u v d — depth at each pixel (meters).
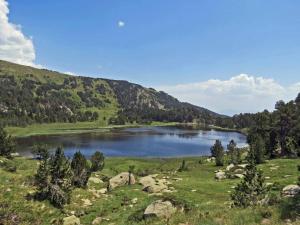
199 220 25.80
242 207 29.70
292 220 22.84
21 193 47.03
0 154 89.12
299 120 120.31
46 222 40.69
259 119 139.50
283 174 74.31
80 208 46.16
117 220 38.28
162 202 34.25
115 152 170.75
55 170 49.25
